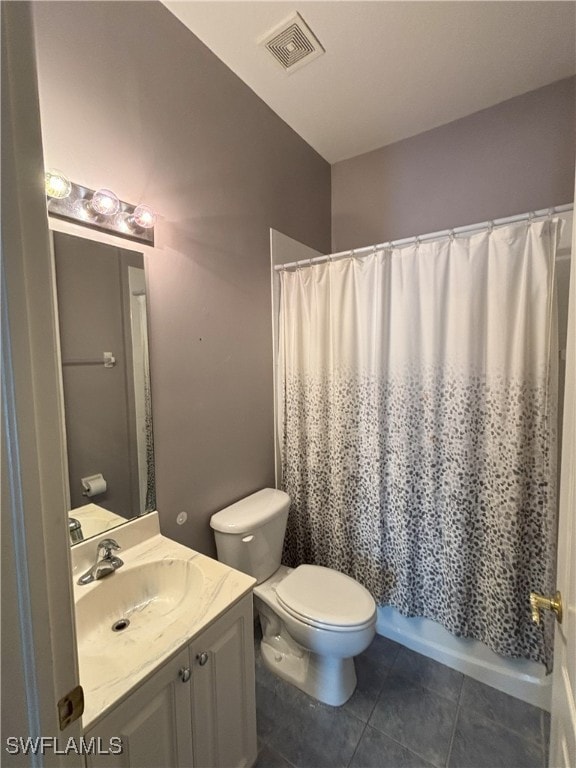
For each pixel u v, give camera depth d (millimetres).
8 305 367
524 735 1249
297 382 1854
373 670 1526
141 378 1235
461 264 1374
